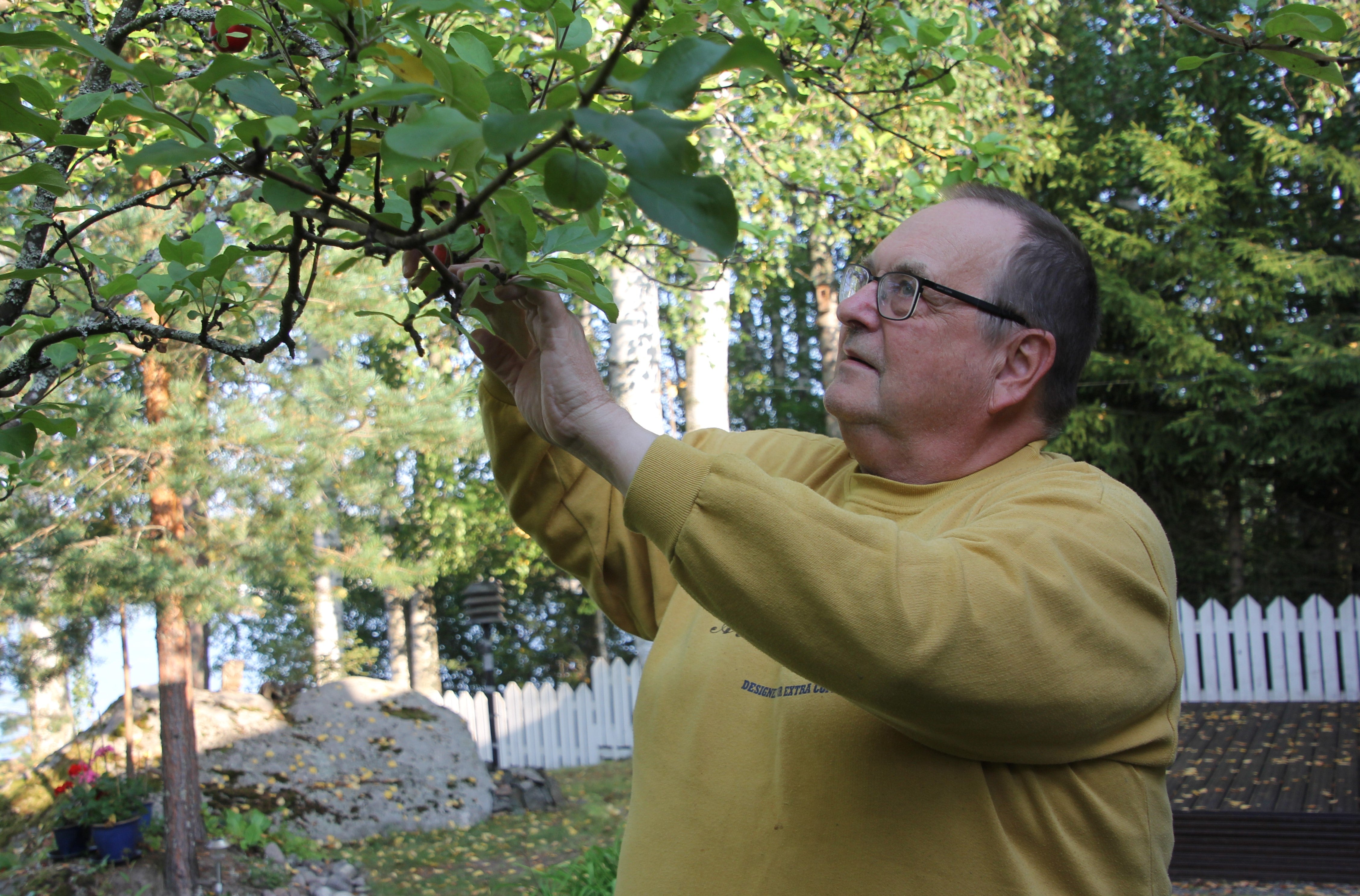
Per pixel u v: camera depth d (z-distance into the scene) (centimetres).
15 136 138
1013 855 105
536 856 741
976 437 130
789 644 92
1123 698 101
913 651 90
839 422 136
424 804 838
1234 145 1327
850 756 111
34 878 631
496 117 65
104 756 786
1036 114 1248
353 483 640
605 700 1103
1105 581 103
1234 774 718
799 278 1391
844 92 268
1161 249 1213
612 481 103
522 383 114
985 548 99
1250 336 1260
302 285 578
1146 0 973
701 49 67
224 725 866
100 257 155
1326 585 1314
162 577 572
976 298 126
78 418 527
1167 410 1288
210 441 598
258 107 87
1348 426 1184
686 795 124
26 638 623
